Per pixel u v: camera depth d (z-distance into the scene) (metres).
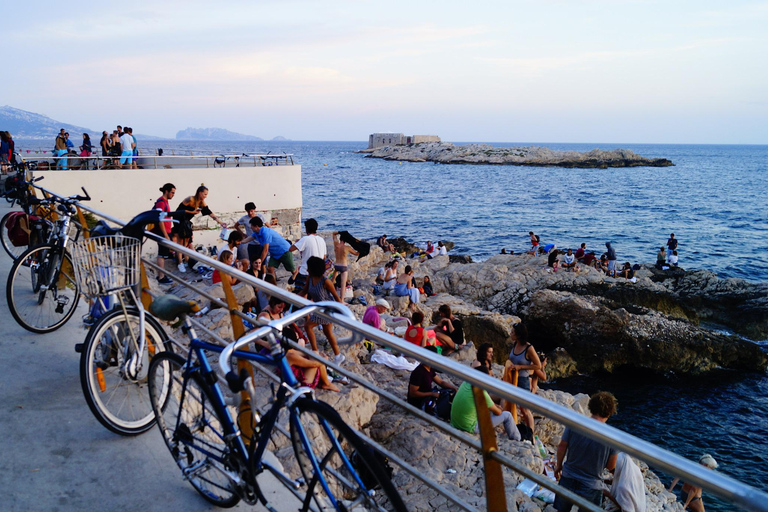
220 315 9.23
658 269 30.69
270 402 3.03
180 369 3.21
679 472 1.34
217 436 3.00
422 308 18.09
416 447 7.23
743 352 19.89
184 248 3.62
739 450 14.88
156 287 11.59
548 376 19.44
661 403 17.77
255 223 11.09
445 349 11.75
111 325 3.80
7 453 3.63
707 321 24.75
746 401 17.73
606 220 59.38
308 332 7.62
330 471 2.36
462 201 74.44
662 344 19.81
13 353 5.14
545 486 1.78
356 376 2.40
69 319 6.00
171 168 18.58
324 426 2.33
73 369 4.90
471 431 7.63
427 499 6.29
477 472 6.80
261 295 8.75
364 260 23.33
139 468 3.54
